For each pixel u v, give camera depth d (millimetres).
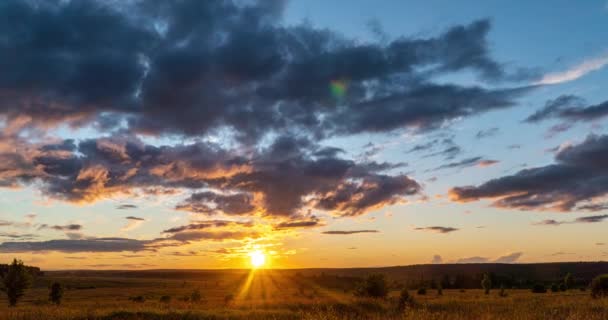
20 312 25328
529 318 18062
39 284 140500
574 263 178375
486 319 18156
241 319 23172
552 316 18375
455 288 120938
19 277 54094
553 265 180250
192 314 24453
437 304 31297
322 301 33406
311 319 21781
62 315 23734
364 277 46094
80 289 122562
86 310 25734
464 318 18672
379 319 21375
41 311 25797
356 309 29562
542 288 79938
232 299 55219
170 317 23688
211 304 41562
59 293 59062
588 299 34844
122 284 155000
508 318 18188
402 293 33688
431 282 125125
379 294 44531
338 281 117562
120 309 25469
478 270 185625
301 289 88312
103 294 92438
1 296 86000
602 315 18781
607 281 41562
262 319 22969
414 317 19828
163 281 187875
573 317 17734
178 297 73188
